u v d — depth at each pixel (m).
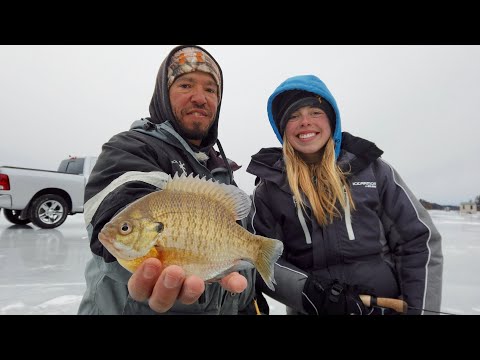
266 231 1.10
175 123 0.91
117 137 0.76
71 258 2.08
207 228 0.54
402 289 1.03
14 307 1.27
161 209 0.52
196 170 0.82
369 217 1.04
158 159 0.75
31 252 2.21
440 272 1.01
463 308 1.33
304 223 1.06
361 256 1.02
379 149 1.09
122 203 0.56
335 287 0.95
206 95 0.91
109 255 0.55
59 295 1.41
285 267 1.04
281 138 1.26
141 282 0.46
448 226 4.52
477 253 2.43
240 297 0.91
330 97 1.11
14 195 3.11
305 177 1.10
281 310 1.37
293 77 1.17
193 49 0.94
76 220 4.45
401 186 1.09
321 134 1.11
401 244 1.06
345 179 1.08
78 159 3.86
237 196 0.59
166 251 0.51
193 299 0.47
